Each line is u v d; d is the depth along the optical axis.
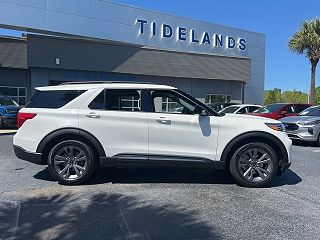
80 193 6.43
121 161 6.90
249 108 18.94
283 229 4.86
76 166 6.94
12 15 27.56
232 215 5.39
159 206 5.76
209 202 6.00
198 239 4.51
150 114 6.95
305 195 6.49
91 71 28.48
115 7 32.28
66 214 5.37
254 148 6.99
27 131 6.97
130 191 6.59
